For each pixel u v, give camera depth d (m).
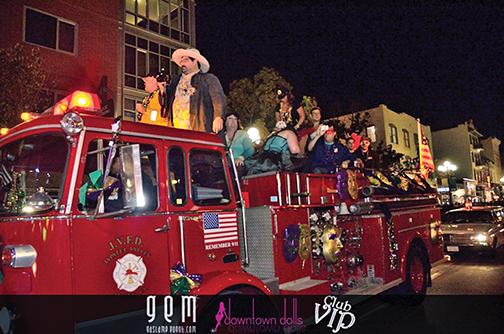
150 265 3.58
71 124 3.26
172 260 3.75
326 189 5.79
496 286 9.23
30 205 3.11
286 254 4.82
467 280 10.15
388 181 7.48
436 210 8.74
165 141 3.94
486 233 13.80
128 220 3.49
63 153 3.40
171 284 3.70
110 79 18.22
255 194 5.16
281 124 5.91
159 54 20.62
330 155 6.51
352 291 5.99
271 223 4.70
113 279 3.31
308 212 5.28
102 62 17.98
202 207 4.09
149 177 3.82
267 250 4.71
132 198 3.20
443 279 10.45
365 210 6.00
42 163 3.50
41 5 16.12
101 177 3.40
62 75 16.56
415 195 7.94
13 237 3.35
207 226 4.09
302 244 5.07
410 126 34.56
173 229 3.81
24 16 15.60
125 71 18.97
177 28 21.66
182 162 4.05
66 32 16.92
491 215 14.71
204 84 5.53
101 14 18.17
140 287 3.48
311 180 5.52
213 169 4.36
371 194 6.15
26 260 3.14
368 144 8.77
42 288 3.12
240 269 4.34
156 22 20.66
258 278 4.43
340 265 5.87
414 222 7.66
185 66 5.68
